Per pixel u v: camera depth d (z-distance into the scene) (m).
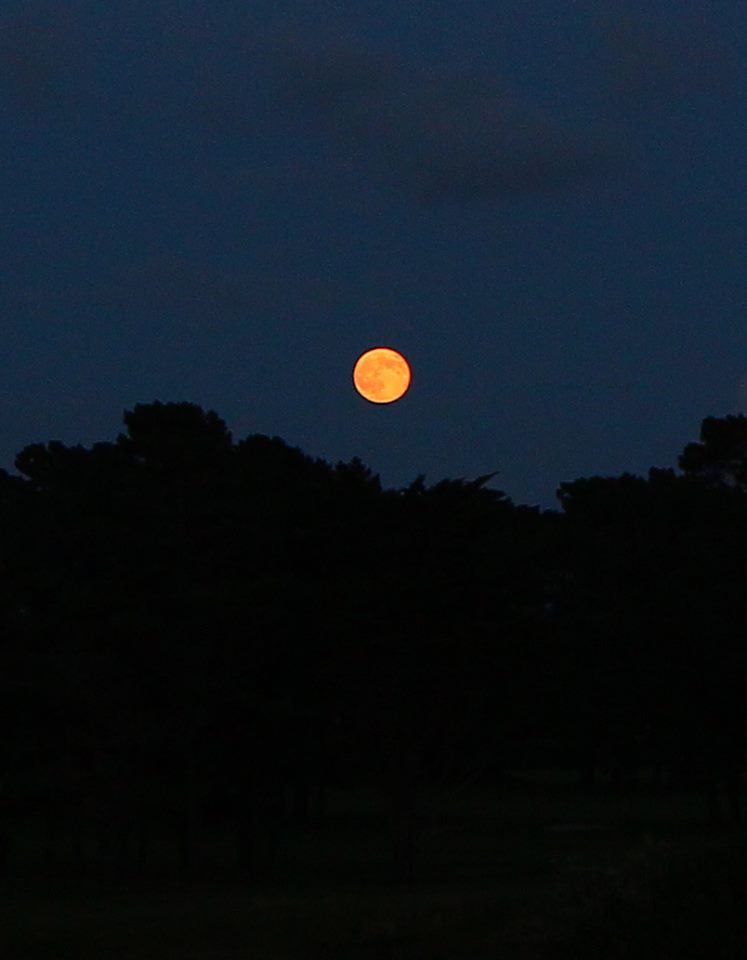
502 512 167.00
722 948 59.53
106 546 177.38
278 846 185.50
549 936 68.19
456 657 154.50
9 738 165.88
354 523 158.38
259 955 86.75
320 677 160.38
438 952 83.19
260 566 169.38
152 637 166.12
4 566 171.88
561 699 174.88
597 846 175.38
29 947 91.38
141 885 151.75
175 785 169.00
